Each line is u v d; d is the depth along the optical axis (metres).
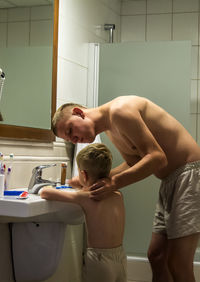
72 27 2.79
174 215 2.01
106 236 1.87
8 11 2.11
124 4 3.74
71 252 2.72
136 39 3.73
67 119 1.99
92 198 1.84
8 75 2.08
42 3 2.39
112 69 2.90
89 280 1.86
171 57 2.78
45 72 2.42
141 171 1.82
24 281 2.10
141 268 2.77
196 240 2.01
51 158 2.51
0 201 1.56
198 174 2.00
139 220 2.77
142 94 2.82
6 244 2.06
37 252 2.05
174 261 2.03
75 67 2.83
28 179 2.26
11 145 2.11
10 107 2.09
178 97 2.75
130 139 1.90
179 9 3.65
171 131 2.04
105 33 3.40
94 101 3.00
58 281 2.54
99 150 1.99
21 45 2.20
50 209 1.69
